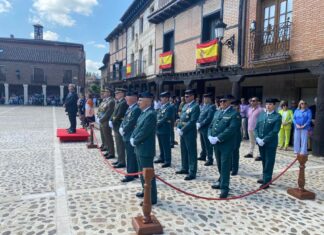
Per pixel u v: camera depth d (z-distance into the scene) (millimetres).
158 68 18797
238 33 11227
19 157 8000
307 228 4195
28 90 41375
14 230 3908
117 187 5637
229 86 15094
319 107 8609
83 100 15250
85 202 4867
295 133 9094
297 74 11242
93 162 7609
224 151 5277
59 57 42500
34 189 5465
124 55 28609
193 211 4645
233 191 5656
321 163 8008
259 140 5871
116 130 7055
